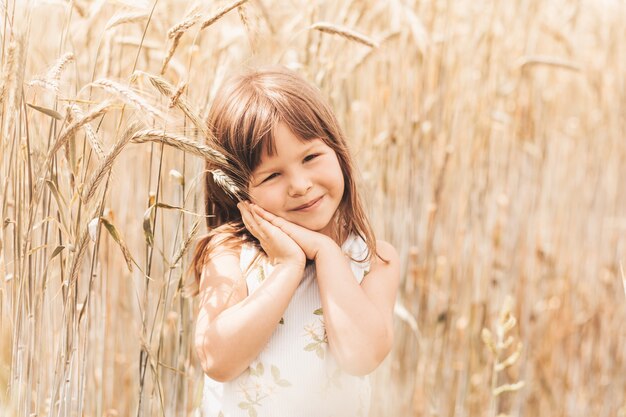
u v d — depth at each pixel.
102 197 1.47
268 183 1.47
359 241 1.63
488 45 2.81
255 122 1.42
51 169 1.47
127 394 2.36
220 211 1.67
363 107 2.65
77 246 1.46
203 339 1.43
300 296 1.52
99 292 1.92
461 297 2.83
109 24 1.60
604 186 3.39
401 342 2.70
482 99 2.84
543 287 3.06
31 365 1.58
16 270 1.58
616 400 3.17
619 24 3.33
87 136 1.46
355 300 1.43
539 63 2.75
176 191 1.97
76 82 1.67
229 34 2.23
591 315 3.21
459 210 2.83
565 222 3.31
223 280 1.49
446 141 2.72
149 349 1.59
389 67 2.59
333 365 1.49
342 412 1.49
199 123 1.44
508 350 2.93
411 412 2.71
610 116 3.38
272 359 1.45
